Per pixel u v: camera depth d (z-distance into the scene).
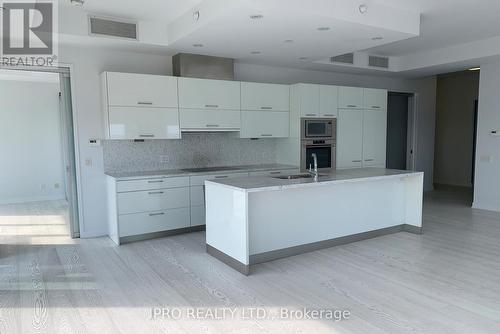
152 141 5.35
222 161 5.95
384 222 4.99
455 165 9.28
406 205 5.16
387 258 4.07
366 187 4.76
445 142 9.45
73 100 4.78
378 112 6.80
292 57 5.50
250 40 4.48
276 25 3.89
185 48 4.87
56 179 7.84
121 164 5.15
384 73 7.11
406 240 4.75
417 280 3.46
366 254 4.21
